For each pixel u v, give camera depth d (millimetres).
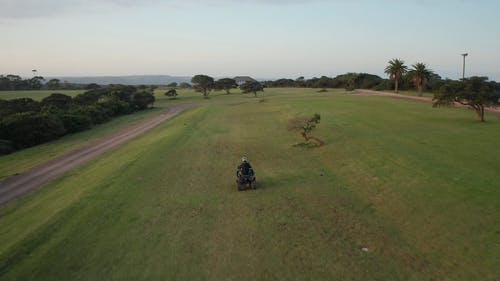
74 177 25984
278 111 66312
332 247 13438
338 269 11898
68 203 18875
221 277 11625
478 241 13453
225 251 13328
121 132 53312
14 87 193125
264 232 14875
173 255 13125
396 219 15930
